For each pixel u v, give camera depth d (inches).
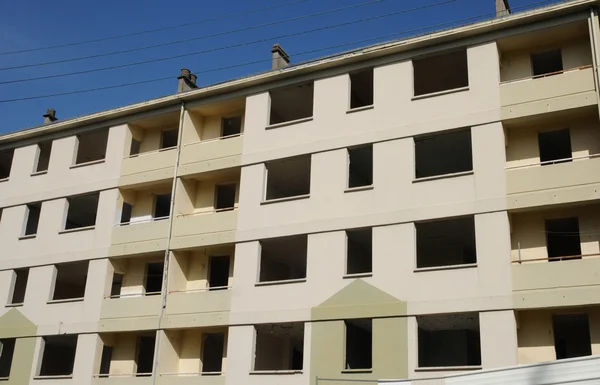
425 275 983.6
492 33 1059.9
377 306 997.8
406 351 958.4
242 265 1133.1
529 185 963.3
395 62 1122.7
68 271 1378.0
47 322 1280.8
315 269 1067.9
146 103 1331.2
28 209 1430.9
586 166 941.2
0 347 1333.7
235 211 1178.0
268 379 1047.0
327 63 1165.7
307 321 1043.9
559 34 1033.5
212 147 1249.4
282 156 1166.3
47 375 1325.0
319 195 1107.9
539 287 907.4
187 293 1166.3
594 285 877.2
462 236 1101.7
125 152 1348.4
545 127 1015.6
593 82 971.3
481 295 936.9
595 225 940.0
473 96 1041.5
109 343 1237.7
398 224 1029.8
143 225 1258.6
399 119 1084.5
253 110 1232.2
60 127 1430.9
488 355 906.7
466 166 1174.3
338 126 1133.1
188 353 1176.8
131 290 1275.8
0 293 1364.4
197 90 1283.2
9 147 1502.2
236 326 1101.1
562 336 997.8
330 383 994.1
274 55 1322.6
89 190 1349.7
